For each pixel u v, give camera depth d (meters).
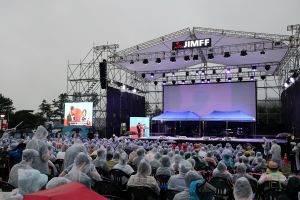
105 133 24.39
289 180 5.62
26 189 3.39
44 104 45.78
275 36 20.58
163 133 29.19
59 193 1.51
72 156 5.60
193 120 26.39
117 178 6.73
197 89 27.66
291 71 21.19
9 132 21.91
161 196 5.86
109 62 24.33
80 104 25.09
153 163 8.09
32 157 5.24
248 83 25.97
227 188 6.08
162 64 27.27
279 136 22.72
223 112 26.14
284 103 27.16
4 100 44.00
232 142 20.58
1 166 8.41
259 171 9.03
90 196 1.56
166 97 28.64
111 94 25.14
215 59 26.47
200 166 8.53
